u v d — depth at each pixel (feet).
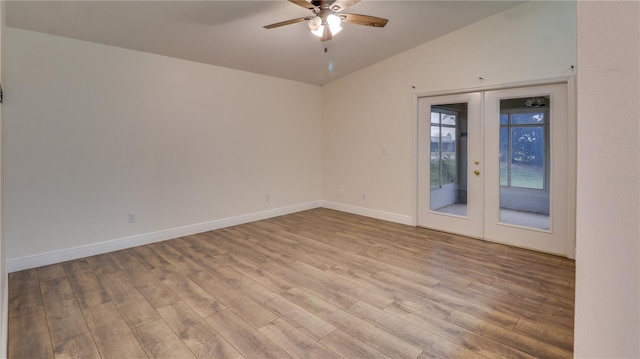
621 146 1.48
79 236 11.62
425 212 15.25
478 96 13.15
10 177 10.25
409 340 6.75
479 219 13.47
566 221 11.32
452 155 14.15
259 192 17.03
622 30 1.45
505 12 12.17
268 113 17.21
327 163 19.71
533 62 11.67
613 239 1.52
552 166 11.53
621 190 1.49
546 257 11.37
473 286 9.16
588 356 1.64
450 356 6.25
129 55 12.51
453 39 13.61
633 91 1.43
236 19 11.07
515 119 12.32
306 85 19.01
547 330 7.03
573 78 10.85
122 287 9.24
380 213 17.01
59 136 11.09
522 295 8.61
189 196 14.40
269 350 6.47
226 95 15.46
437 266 10.62
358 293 8.81
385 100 16.31
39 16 9.71
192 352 6.43
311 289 9.06
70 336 6.96
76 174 11.49
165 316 7.73
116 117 12.27
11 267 10.31
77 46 11.34
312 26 9.78
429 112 14.74
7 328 7.10
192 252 12.14
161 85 13.37
